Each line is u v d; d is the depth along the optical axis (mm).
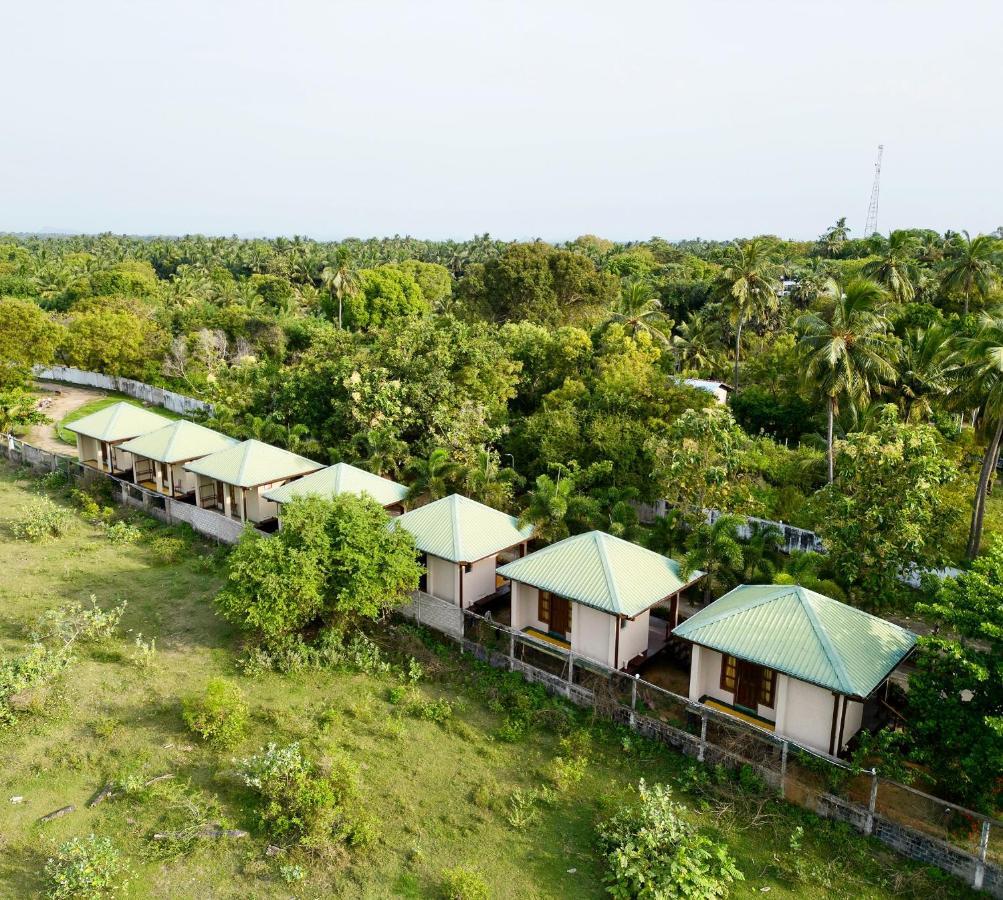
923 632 24734
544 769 18719
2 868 15203
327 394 41969
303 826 16062
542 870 15664
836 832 16484
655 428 36406
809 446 40031
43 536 32531
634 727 20047
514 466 39062
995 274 52875
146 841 16094
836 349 31781
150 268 114062
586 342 47188
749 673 19938
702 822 16938
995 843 16141
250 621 21984
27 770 18219
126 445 38625
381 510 25125
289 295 96625
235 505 35438
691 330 63531
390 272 80625
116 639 24359
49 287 94938
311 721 20391
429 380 39156
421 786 18125
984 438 30141
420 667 22781
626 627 21969
